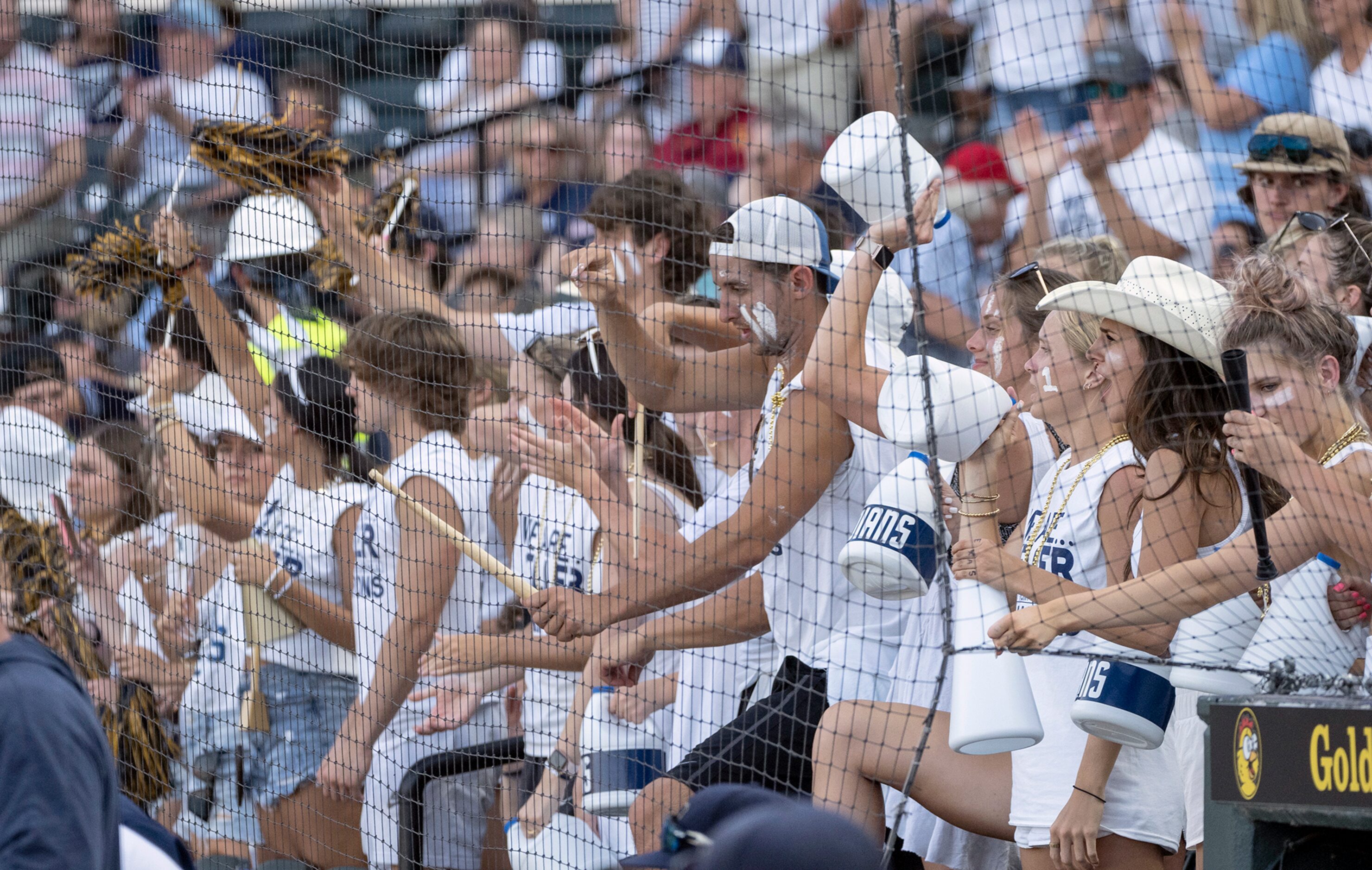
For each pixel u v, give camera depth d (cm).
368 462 1566
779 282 1238
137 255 1673
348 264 1642
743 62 1886
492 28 1978
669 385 1358
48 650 844
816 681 1219
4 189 1875
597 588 1370
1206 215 1617
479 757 1401
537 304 1797
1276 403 1023
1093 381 1104
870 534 1078
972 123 1828
